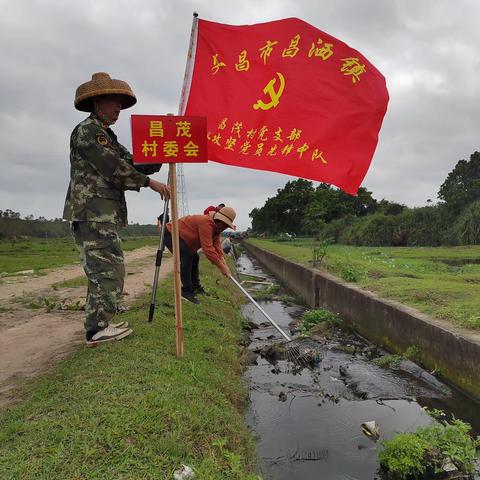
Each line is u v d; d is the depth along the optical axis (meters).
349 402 4.64
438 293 6.71
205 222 5.64
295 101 3.97
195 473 2.42
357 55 3.92
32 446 2.45
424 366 5.37
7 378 3.78
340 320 8.31
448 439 3.35
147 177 3.92
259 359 5.99
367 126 3.87
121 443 2.49
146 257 20.03
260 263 25.89
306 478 3.27
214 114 4.08
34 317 6.21
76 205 3.79
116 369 3.50
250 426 4.00
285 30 4.05
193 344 4.76
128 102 4.04
